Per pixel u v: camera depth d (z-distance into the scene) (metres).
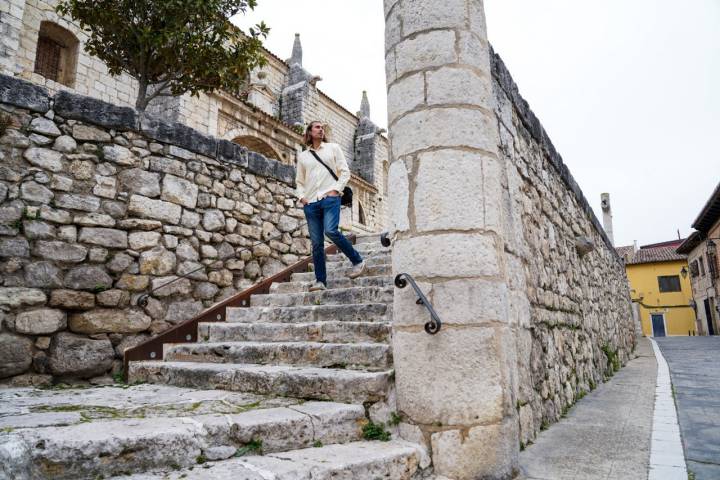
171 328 4.66
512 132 4.43
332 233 4.84
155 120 5.02
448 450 2.48
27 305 3.89
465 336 2.59
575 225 7.66
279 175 6.55
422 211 2.79
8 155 3.99
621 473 2.58
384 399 2.78
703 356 10.33
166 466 2.04
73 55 12.31
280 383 3.12
